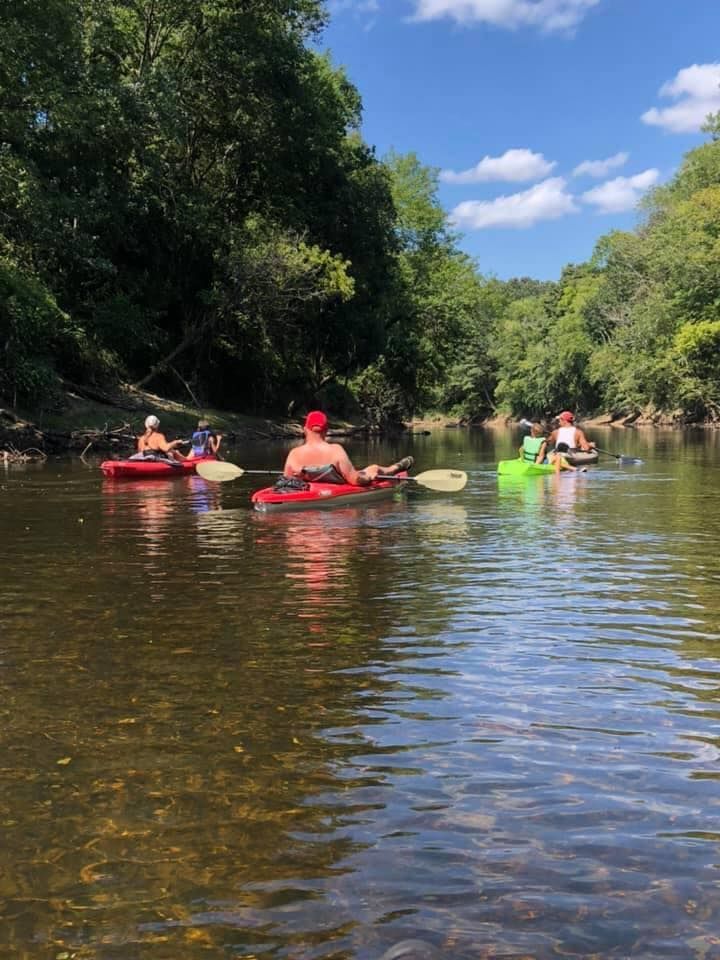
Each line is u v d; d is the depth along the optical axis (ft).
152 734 10.51
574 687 12.08
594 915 6.89
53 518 29.43
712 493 37.04
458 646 14.05
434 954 6.47
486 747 10.07
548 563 21.20
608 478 44.93
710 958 6.39
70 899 7.20
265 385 119.14
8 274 63.31
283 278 95.40
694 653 13.61
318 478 34.01
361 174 121.49
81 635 14.74
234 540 24.84
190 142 99.76
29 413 66.59
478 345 266.16
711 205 134.21
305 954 6.49
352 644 14.19
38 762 9.75
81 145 74.59
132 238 89.71
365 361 127.34
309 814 8.55
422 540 24.82
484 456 69.67
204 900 7.16
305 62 107.45
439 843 7.98
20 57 62.49
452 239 159.02
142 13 89.56
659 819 8.37
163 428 80.28
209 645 14.12
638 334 160.15
